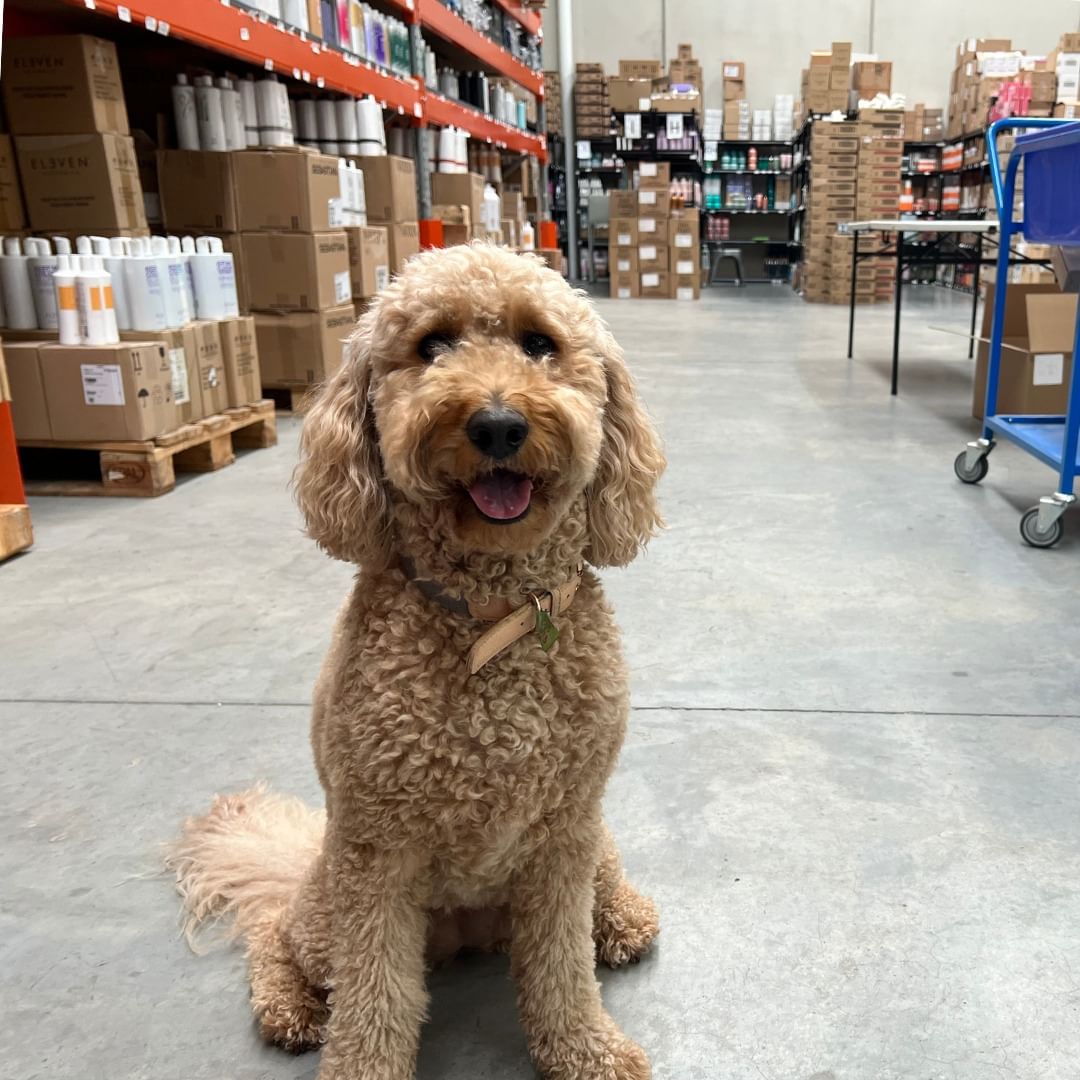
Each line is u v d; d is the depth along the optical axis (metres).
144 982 1.43
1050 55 12.23
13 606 2.74
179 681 2.30
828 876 1.63
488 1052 1.32
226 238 5.00
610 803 1.83
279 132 5.20
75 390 3.69
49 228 4.09
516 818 1.12
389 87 6.63
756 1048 1.31
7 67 3.93
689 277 12.26
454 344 1.15
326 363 5.12
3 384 3.11
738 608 2.72
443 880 1.20
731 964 1.45
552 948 1.24
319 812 1.71
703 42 14.79
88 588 2.86
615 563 1.28
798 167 13.89
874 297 11.53
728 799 1.84
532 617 1.12
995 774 1.91
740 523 3.47
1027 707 2.16
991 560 3.08
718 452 4.50
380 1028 1.16
